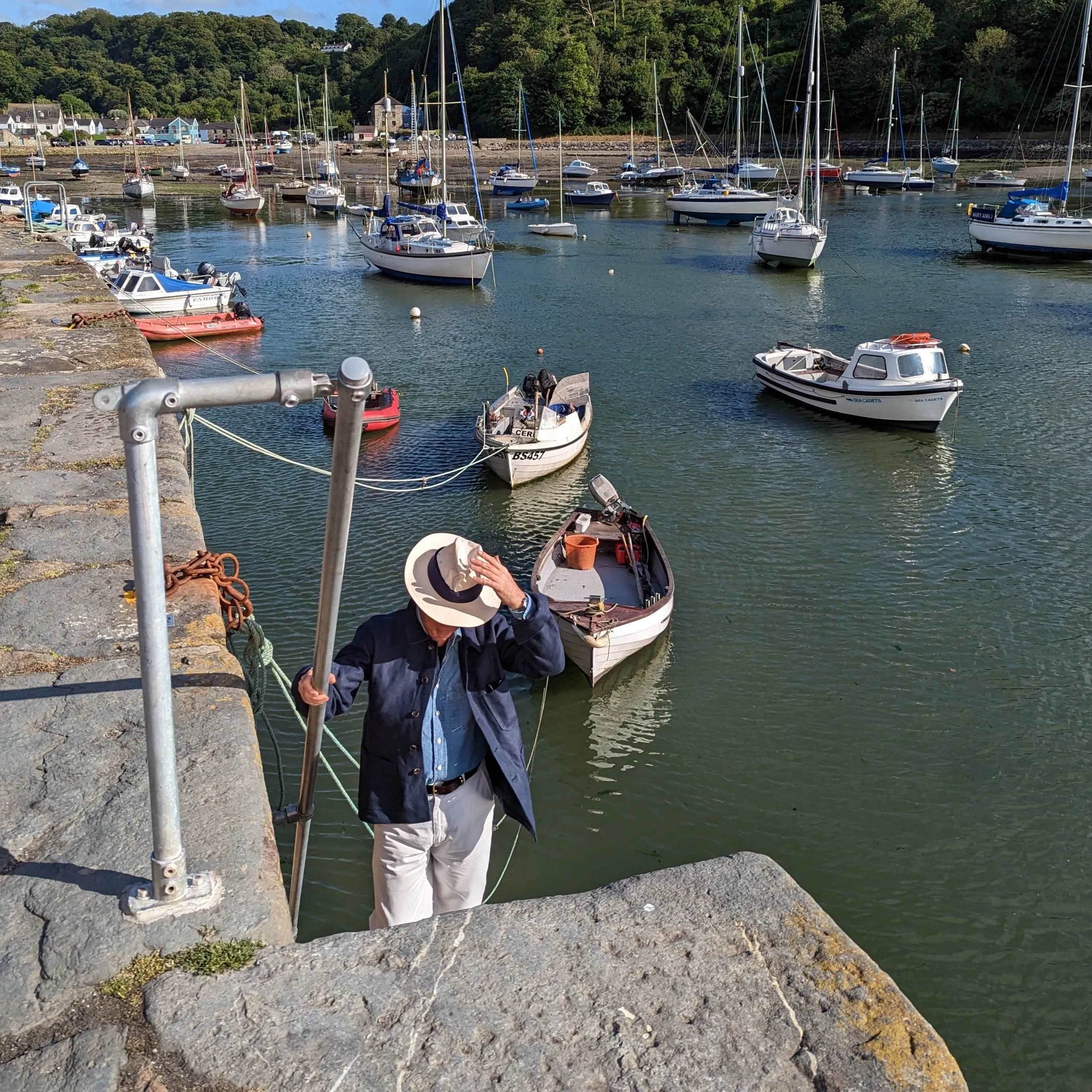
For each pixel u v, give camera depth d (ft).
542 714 38.99
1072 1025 26.00
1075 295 127.24
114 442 28.25
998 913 29.53
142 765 13.62
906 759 36.14
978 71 362.12
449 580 11.70
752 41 422.82
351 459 9.31
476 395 81.25
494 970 10.07
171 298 103.60
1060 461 66.13
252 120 571.28
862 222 211.20
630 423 74.59
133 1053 9.21
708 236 198.49
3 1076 9.00
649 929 10.61
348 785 33.30
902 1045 9.24
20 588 19.27
